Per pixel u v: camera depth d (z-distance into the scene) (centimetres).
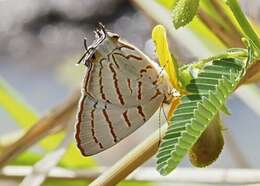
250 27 19
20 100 33
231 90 18
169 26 28
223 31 25
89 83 20
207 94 17
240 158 32
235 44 25
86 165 31
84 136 20
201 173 27
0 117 79
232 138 32
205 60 19
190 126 17
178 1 19
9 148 29
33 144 30
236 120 77
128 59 20
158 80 20
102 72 20
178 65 19
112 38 19
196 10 19
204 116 17
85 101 20
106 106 20
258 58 19
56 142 31
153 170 27
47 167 27
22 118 33
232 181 26
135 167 21
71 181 30
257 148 72
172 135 17
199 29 30
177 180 27
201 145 19
